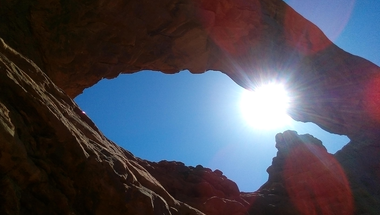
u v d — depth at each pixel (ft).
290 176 55.21
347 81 71.92
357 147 64.49
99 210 16.72
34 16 45.55
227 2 59.62
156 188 22.25
